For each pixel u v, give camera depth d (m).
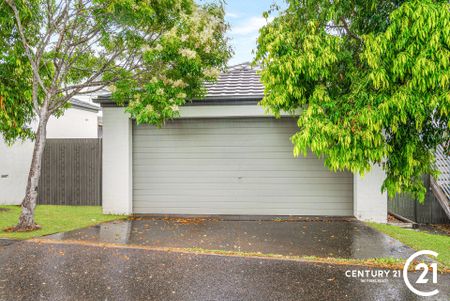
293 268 5.42
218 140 10.17
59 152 12.60
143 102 8.48
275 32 5.74
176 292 4.59
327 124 4.99
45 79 8.95
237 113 9.80
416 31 4.48
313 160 9.91
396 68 4.60
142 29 8.47
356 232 7.94
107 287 4.75
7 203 13.00
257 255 6.07
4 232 7.73
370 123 4.74
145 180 10.40
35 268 5.45
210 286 4.77
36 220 9.21
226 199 10.13
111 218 9.66
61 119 15.67
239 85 10.81
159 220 9.43
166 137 10.34
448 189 10.30
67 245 6.70
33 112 10.21
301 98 5.75
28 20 8.11
